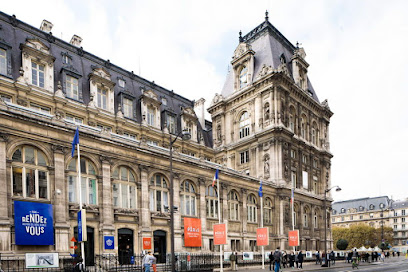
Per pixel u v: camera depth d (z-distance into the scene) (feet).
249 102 157.99
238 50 169.89
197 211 106.63
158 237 93.91
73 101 107.76
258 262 108.37
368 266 122.72
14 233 64.28
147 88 143.23
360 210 453.58
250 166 152.35
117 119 118.52
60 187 73.31
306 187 159.74
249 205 128.16
